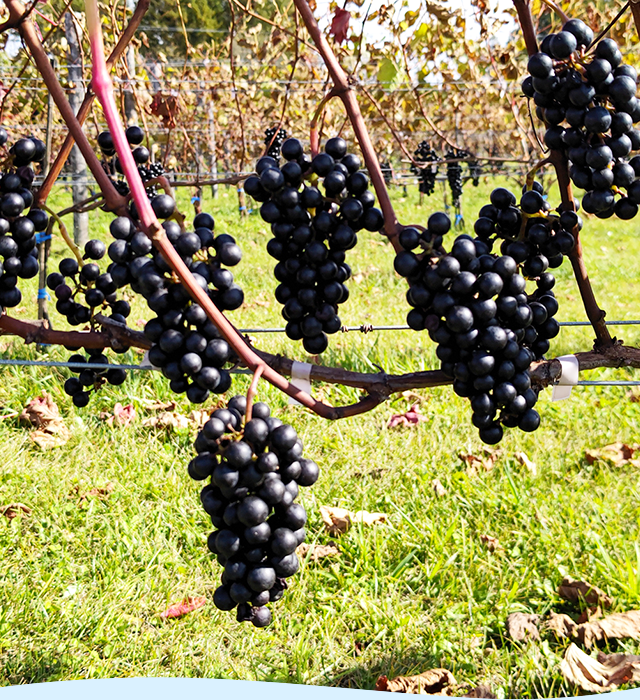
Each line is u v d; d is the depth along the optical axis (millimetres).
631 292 7207
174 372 1036
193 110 10578
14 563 2875
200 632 2588
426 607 2750
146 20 19234
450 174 10172
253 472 942
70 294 1411
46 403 4039
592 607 2703
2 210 1225
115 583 2785
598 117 1147
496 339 1103
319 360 4691
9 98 7914
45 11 5211
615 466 3664
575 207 1338
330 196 1104
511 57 6207
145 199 847
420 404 4348
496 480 3516
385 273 8031
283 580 1033
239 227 11203
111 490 3352
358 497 3359
